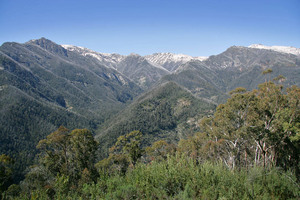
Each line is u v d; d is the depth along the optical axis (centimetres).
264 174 748
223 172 798
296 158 1789
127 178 883
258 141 1814
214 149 2431
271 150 1916
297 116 1755
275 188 695
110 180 880
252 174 731
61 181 1025
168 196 704
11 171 2941
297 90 1956
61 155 3038
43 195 989
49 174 2845
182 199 653
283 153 1888
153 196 715
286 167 1599
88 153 3045
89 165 2988
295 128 1650
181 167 845
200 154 2559
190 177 759
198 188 698
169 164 875
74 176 2583
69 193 947
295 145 1764
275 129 1797
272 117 1925
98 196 769
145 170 869
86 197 841
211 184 723
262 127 1762
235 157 1978
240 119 2036
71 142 3002
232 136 2170
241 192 654
